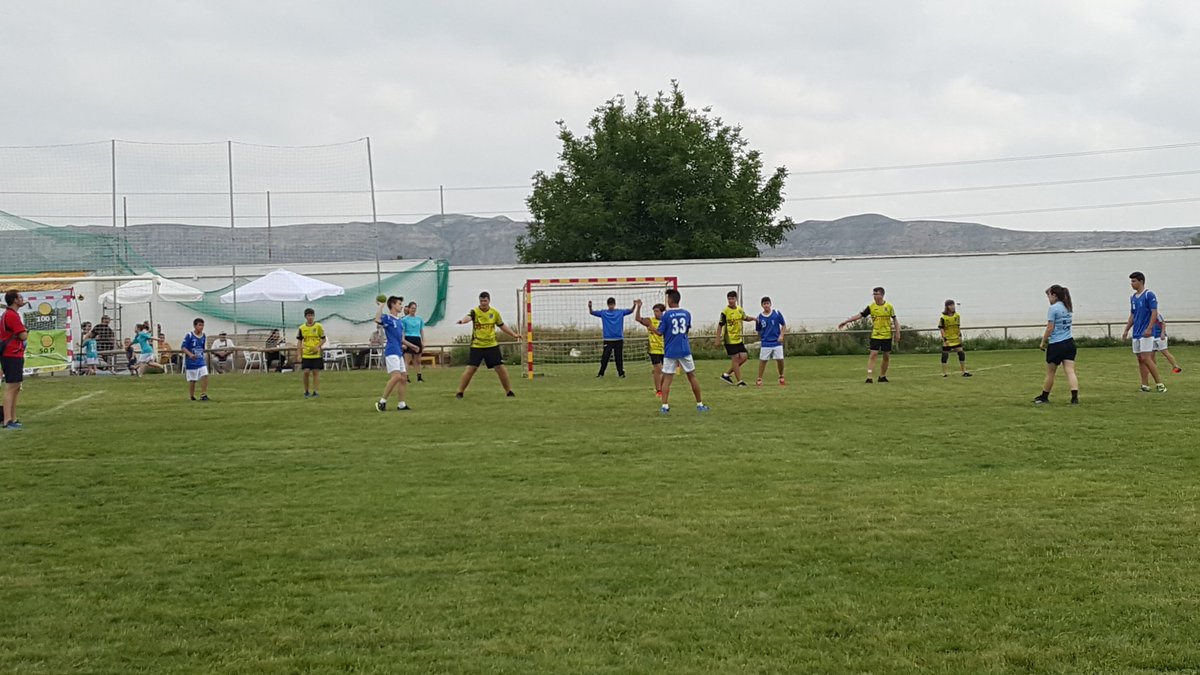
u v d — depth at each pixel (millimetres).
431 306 36125
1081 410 14648
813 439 12422
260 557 7289
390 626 5750
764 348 20469
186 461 11461
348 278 35781
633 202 55844
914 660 5105
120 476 10562
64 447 12617
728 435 12914
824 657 5168
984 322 37625
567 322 33719
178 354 32031
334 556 7277
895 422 13844
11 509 8992
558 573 6746
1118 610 5785
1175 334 37625
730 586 6398
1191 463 10320
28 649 5449
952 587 6281
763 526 7930
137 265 33531
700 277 37281
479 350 18484
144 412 16844
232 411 16844
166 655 5367
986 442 11914
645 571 6762
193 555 7355
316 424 14750
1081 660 5059
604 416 15180
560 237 55906
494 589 6414
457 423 14570
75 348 31641
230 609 6094
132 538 7891
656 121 57344
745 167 58094
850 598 6109
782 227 59219
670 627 5656
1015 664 5035
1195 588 6172
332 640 5531
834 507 8570
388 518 8453
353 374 27469
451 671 5062
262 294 28188
